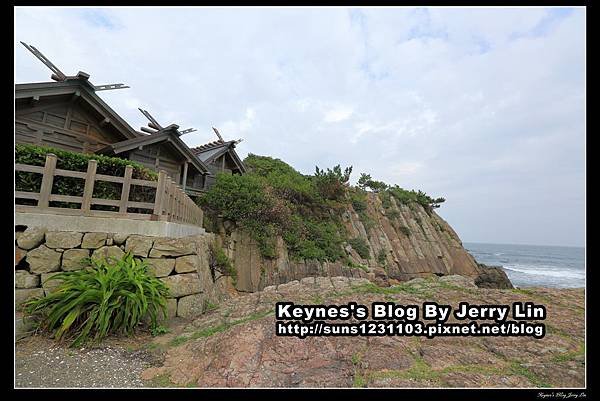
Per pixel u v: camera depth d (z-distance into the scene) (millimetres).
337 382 3193
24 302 4875
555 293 5875
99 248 5711
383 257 23562
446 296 5863
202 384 3197
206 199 15875
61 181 6195
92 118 11742
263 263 15203
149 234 6129
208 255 9594
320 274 16547
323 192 22875
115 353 3982
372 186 32594
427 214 32594
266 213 16438
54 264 5352
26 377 3252
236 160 20547
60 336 4070
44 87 9820
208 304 6703
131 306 4488
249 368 3408
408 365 3527
